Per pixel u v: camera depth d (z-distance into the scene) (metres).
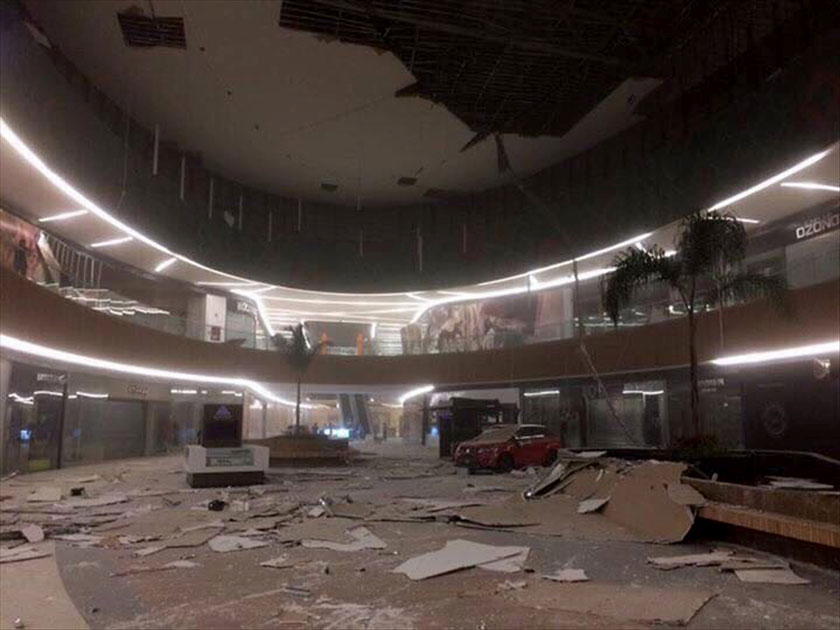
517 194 36.59
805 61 17.53
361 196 39.09
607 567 7.40
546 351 31.12
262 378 35.44
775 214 23.22
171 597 6.30
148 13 20.44
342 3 17.45
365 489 16.44
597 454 14.16
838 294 16.83
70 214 23.08
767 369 20.38
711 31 20.02
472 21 18.03
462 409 29.33
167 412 33.44
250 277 35.84
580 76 21.27
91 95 25.14
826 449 18.17
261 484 17.80
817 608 5.68
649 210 25.78
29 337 18.03
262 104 26.77
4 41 14.63
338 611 5.77
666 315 24.48
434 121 28.41
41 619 5.64
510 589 6.45
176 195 29.70
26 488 16.59
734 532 8.67
